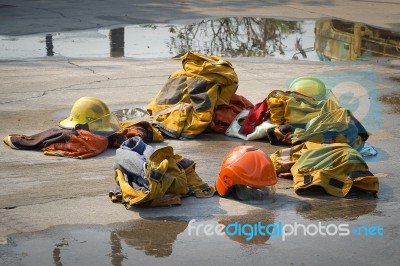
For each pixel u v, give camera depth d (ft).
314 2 94.63
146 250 26.84
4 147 38.09
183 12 85.05
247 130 40.29
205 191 31.94
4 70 56.03
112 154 37.37
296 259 26.35
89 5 88.38
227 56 63.57
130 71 56.59
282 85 52.54
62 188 32.53
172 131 40.32
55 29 73.20
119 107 46.34
